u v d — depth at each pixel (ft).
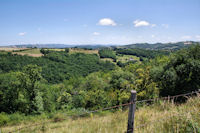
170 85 65.05
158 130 11.88
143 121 14.29
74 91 135.85
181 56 70.38
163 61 109.09
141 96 64.90
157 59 135.44
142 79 72.49
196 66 60.54
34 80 98.99
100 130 13.91
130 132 10.36
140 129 12.45
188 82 64.75
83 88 134.62
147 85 69.82
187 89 63.77
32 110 90.43
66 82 184.55
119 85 88.38
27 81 96.07
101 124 16.26
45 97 100.78
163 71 72.18
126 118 17.92
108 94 85.92
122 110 22.59
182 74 65.87
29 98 94.89
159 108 17.71
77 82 173.58
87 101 86.38
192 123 11.40
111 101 80.23
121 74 98.02
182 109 14.87
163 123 12.86
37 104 90.63
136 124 13.65
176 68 67.97
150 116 15.44
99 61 376.48
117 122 16.49
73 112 72.90
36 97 93.81
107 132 13.34
